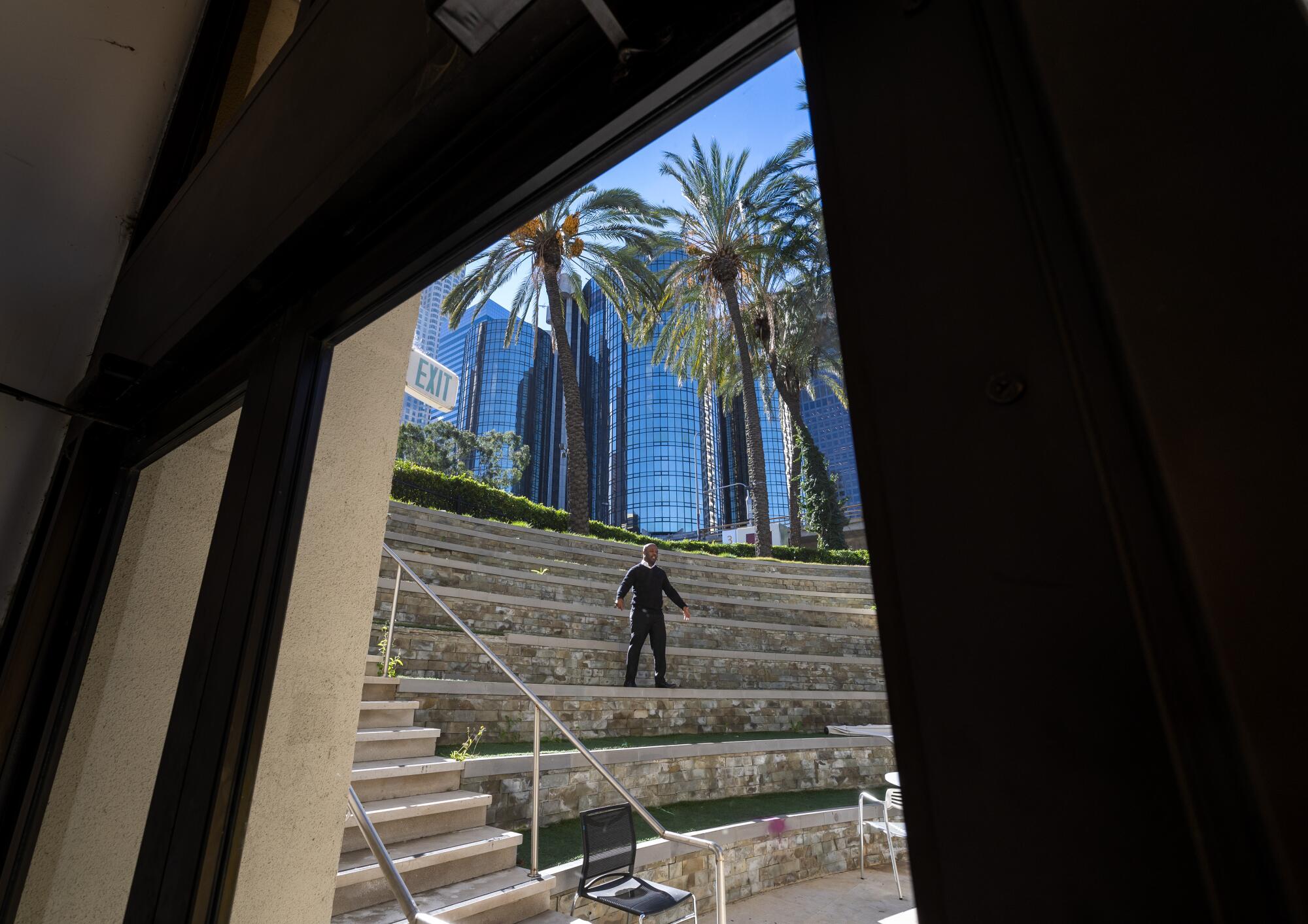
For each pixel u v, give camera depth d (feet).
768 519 48.16
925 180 1.28
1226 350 0.87
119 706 5.02
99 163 6.04
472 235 2.87
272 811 4.88
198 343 4.36
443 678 22.49
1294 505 0.78
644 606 25.44
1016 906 0.89
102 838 4.80
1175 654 0.82
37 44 5.78
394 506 31.53
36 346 5.37
